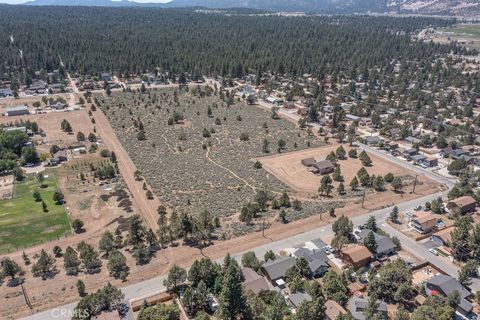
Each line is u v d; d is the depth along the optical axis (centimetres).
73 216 11494
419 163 15762
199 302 7919
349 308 7881
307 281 8694
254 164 15275
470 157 16012
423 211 12050
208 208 11981
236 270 7788
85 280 8788
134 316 7738
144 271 9094
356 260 9281
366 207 12269
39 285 8625
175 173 14488
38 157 15450
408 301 8219
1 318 7706
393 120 19912
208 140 18100
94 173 14038
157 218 11388
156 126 19838
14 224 11050
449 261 9756
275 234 10688
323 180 13188
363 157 15725
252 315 7519
